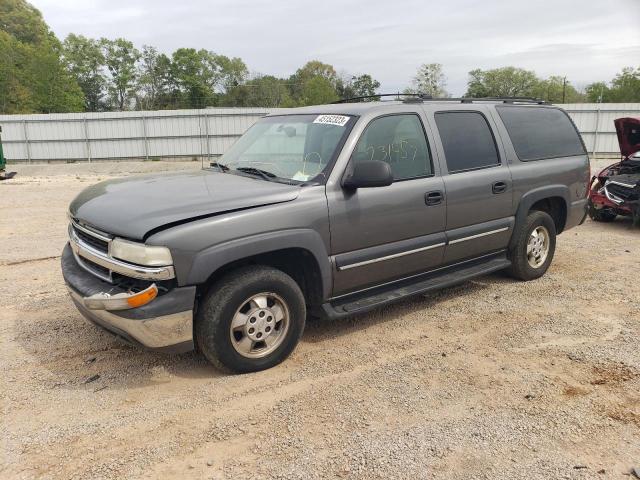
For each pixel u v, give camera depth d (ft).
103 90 236.43
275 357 13.25
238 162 15.97
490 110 18.34
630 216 30.96
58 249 25.62
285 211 12.73
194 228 11.56
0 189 51.55
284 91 250.98
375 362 13.71
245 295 12.41
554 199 20.59
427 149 15.94
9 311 17.15
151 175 16.28
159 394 12.14
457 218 16.52
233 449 10.18
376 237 14.52
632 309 17.33
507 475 9.43
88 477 9.43
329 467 9.64
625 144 32.40
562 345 14.62
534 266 20.12
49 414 11.35
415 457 9.90
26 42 258.98
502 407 11.57
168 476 9.45
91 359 13.80
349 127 14.40
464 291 19.20
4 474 9.49
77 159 106.73
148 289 11.30
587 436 10.53
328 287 13.80
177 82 238.89
